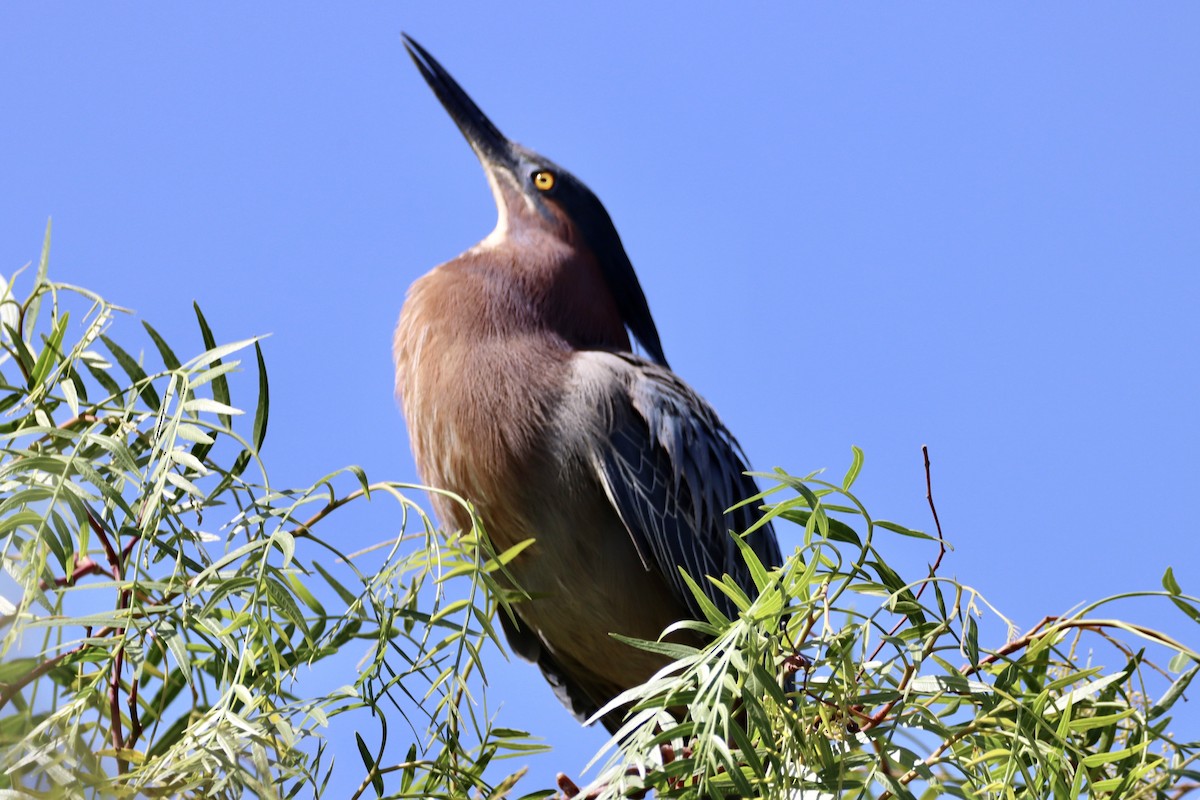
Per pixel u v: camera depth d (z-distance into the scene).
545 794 6.20
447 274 9.92
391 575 5.37
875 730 5.11
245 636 5.19
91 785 4.38
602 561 9.21
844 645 5.12
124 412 5.51
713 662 4.99
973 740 5.08
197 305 5.71
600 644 9.48
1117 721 5.43
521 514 9.12
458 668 5.46
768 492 5.11
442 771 5.55
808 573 5.06
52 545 4.82
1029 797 4.96
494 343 9.38
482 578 5.53
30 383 5.91
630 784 4.56
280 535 5.08
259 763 4.64
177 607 4.99
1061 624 5.26
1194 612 5.13
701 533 9.42
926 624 5.27
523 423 9.09
